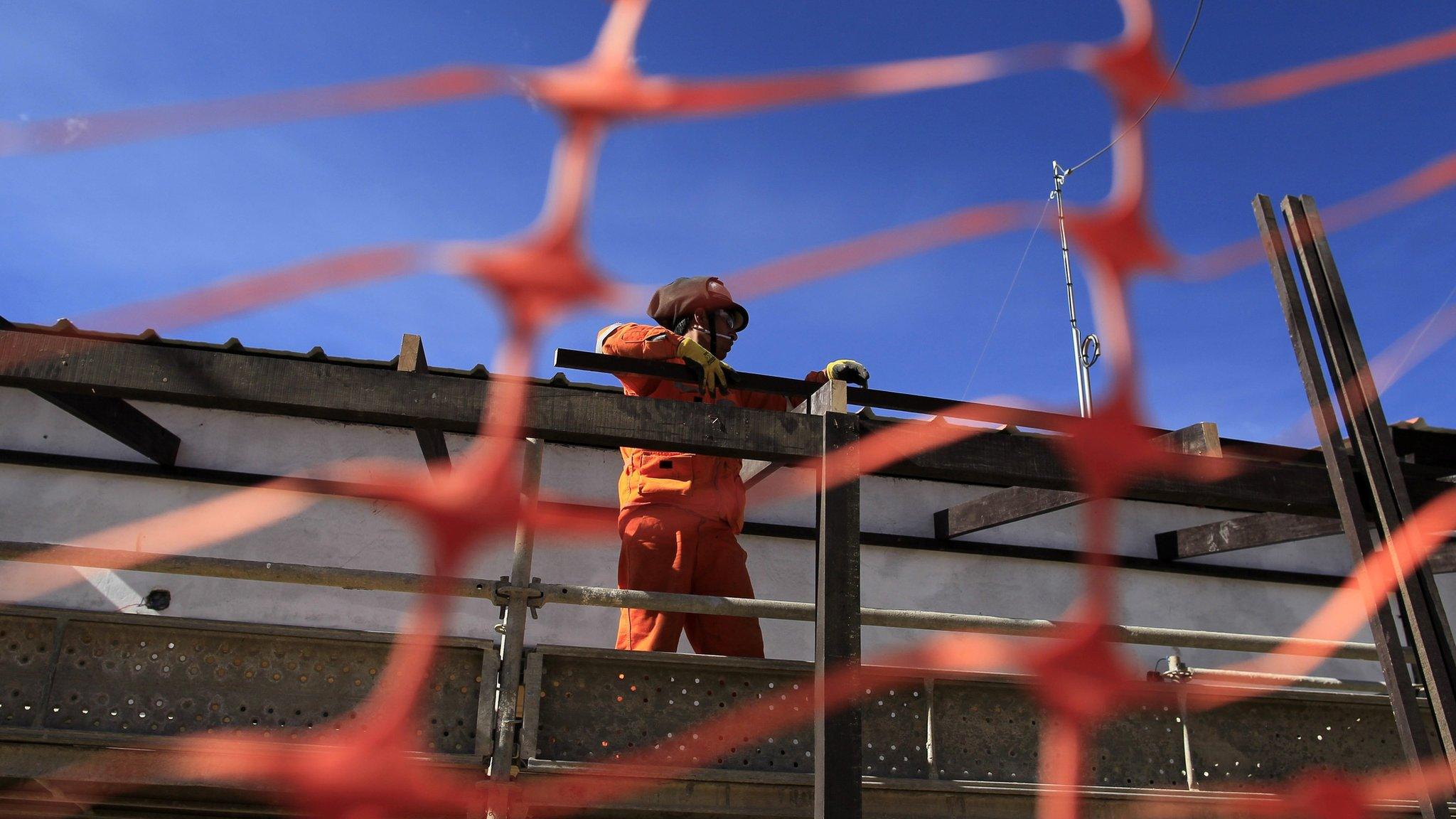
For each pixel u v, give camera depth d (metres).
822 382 3.65
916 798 3.15
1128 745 3.40
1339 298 3.45
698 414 2.93
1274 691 3.52
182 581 4.87
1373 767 3.57
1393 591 3.11
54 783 2.86
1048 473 3.09
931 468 3.01
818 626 2.80
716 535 3.61
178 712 2.83
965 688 3.33
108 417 4.39
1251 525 5.19
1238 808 3.35
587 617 5.15
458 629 4.97
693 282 3.86
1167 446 3.48
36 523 4.80
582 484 5.33
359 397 2.75
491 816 2.80
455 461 5.17
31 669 2.81
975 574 5.62
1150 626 5.68
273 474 5.08
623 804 2.92
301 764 2.79
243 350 4.86
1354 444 3.29
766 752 3.10
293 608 4.91
